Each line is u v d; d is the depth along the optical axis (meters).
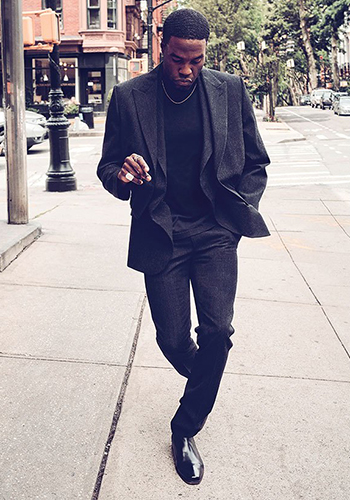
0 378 3.75
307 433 3.25
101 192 12.11
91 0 36.03
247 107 2.77
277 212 9.84
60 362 4.00
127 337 4.45
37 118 20.86
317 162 17.16
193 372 2.77
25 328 4.57
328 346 4.45
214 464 2.95
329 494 2.74
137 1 41.22
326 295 5.67
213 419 3.38
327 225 8.87
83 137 25.95
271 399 3.62
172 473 2.87
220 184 2.67
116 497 2.69
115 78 36.75
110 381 3.76
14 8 7.15
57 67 12.05
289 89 91.88
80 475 2.82
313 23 65.38
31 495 2.67
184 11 2.45
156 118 2.63
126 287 5.59
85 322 4.72
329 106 55.44
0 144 18.27
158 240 2.73
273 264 6.71
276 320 4.95
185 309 2.80
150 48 27.91
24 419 3.29
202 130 2.64
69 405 3.45
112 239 7.43
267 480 2.84
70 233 7.69
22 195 7.48
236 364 4.09
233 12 54.03
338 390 3.76
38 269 6.09
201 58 2.48
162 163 2.63
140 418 3.36
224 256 2.73
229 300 2.71
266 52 38.31
